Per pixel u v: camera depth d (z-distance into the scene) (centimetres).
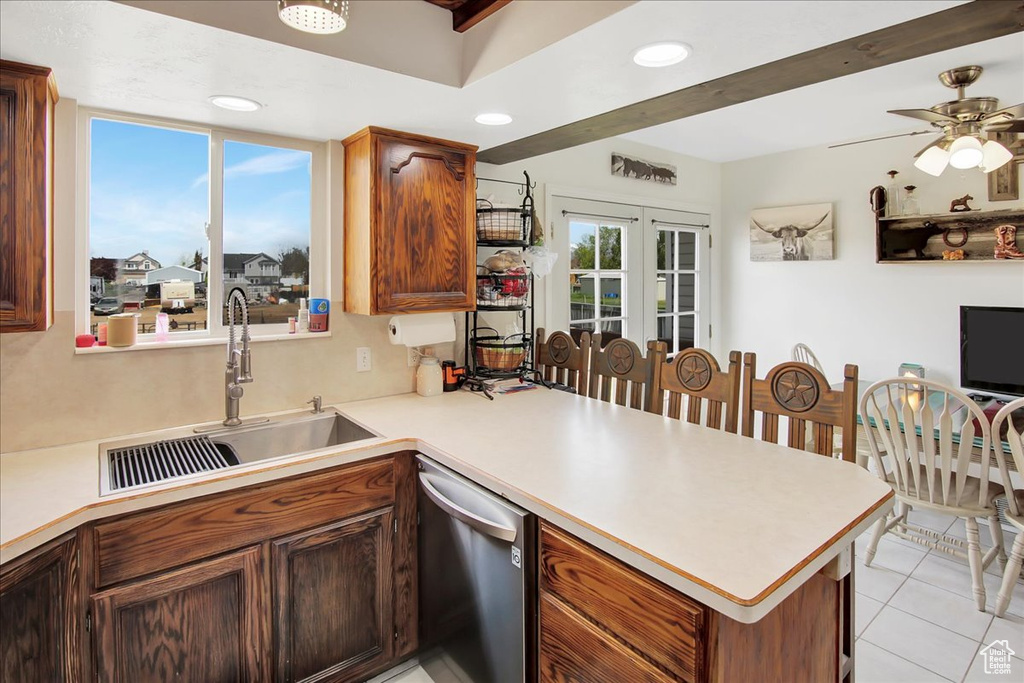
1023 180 326
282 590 170
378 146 220
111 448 187
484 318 303
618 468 162
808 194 413
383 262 225
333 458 178
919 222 362
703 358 223
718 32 141
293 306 240
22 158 153
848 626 147
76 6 123
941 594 251
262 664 167
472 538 166
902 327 375
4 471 162
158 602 150
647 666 114
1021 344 315
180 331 214
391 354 261
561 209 344
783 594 102
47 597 130
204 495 156
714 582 101
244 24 138
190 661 155
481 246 275
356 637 187
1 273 152
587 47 150
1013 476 304
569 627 134
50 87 165
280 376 230
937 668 202
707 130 365
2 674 121
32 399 181
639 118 245
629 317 391
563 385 283
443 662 185
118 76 165
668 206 417
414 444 195
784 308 432
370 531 188
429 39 172
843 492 143
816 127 358
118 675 145
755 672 113
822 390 186
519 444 185
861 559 283
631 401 253
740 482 150
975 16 161
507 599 152
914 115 265
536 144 273
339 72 164
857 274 393
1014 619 231
